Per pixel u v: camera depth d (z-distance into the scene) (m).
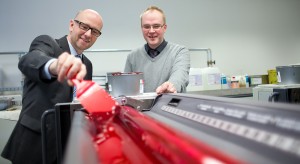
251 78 3.32
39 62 0.66
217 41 3.57
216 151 0.22
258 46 3.81
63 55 0.48
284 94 1.70
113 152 0.33
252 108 0.33
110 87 0.89
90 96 0.45
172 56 1.47
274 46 3.91
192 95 0.55
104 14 3.05
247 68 3.75
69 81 0.47
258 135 0.28
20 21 2.76
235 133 0.31
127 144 0.36
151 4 3.23
